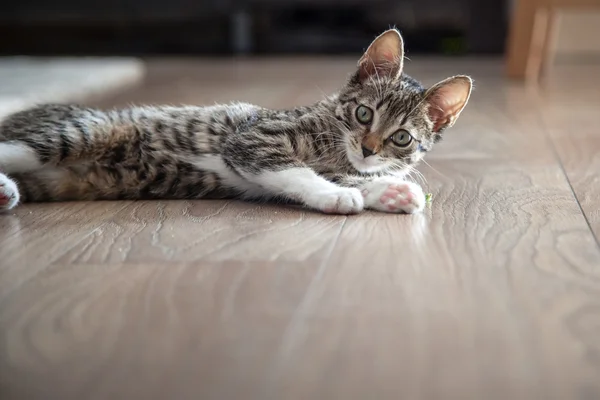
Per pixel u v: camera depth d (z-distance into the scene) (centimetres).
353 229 59
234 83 139
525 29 145
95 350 42
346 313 45
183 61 188
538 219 61
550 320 45
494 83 141
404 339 43
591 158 81
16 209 65
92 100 117
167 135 69
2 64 161
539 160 81
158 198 69
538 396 38
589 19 182
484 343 43
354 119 70
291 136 69
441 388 38
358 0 190
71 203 67
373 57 72
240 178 68
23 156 65
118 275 50
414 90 71
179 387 38
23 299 47
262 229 59
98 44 202
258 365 41
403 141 70
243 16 199
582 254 54
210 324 44
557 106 114
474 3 190
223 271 51
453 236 57
